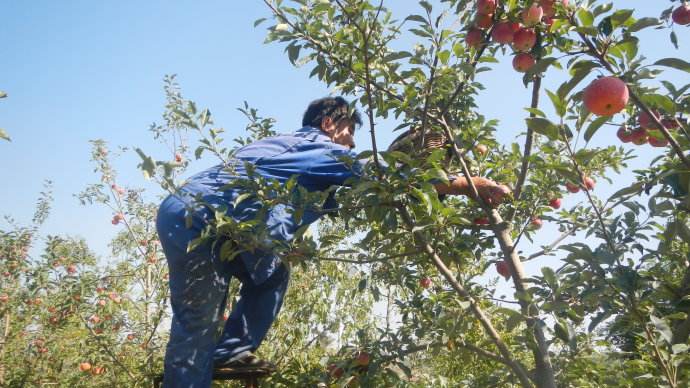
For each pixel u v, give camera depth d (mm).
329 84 3031
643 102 2219
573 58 2197
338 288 5785
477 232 3367
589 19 2117
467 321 2820
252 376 3305
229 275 3158
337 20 2959
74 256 6371
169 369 2873
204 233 2760
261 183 2852
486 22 2674
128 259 6273
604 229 2336
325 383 3045
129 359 5488
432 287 3805
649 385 2496
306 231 2953
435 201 2619
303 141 3209
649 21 2012
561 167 2344
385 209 2752
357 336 3162
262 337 3426
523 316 2367
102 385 5410
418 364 4195
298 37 2857
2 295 6703
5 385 5918
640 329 2672
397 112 2793
